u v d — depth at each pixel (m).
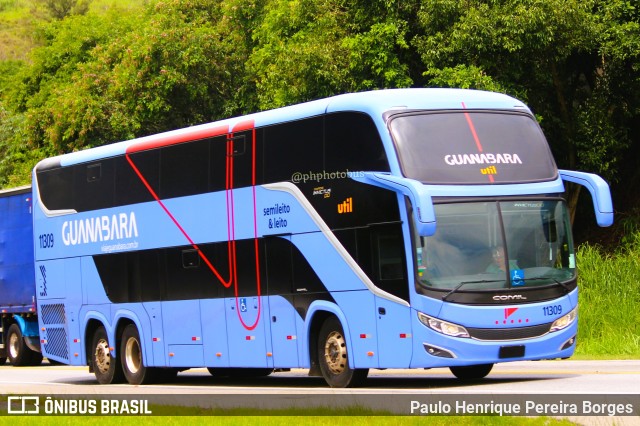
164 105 41.91
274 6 40.75
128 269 22.03
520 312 15.66
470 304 15.42
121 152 22.39
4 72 74.25
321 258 17.09
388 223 15.84
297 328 17.62
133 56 42.19
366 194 16.27
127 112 42.69
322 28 33.41
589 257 30.70
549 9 29.72
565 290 16.12
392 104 16.33
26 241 31.67
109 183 22.73
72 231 23.94
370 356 16.19
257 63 38.09
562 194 16.58
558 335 15.98
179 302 20.55
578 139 33.66
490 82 30.02
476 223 15.75
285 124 18.08
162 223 21.06
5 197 32.69
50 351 24.83
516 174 16.28
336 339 17.03
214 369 23.42
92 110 42.47
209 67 42.78
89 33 59.06
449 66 31.28
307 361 17.41
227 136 19.39
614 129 33.88
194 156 20.27
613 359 23.52
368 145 16.30
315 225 17.25
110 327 22.62
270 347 18.28
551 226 16.27
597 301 28.91
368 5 32.72
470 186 15.88
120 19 59.19
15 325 32.75
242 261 18.91
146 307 21.50
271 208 18.25
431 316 15.33
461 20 30.41
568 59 34.94
